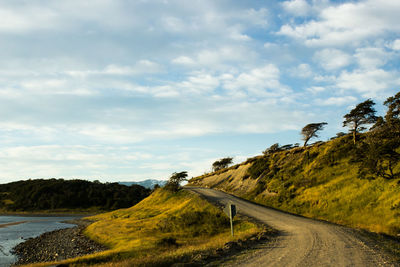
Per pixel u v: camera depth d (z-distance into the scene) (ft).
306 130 254.27
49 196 550.77
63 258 110.63
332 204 127.24
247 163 272.72
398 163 125.49
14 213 478.18
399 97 148.05
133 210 276.00
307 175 177.27
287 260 37.27
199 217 146.82
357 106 181.27
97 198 569.64
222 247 50.44
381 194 111.65
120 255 77.61
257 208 151.94
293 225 91.35
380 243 51.65
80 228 213.46
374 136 136.56
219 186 269.64
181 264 38.06
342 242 52.29
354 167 154.61
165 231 137.90
